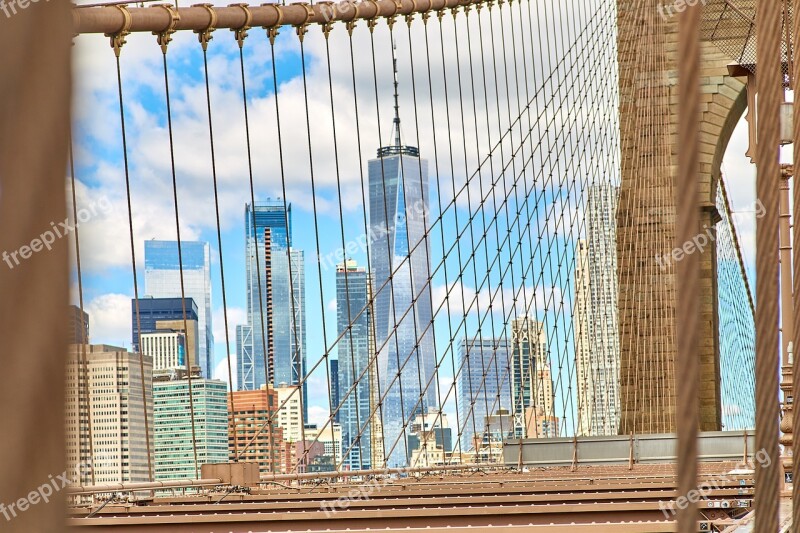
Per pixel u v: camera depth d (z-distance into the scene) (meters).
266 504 11.31
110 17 14.45
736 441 22.20
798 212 3.37
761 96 2.29
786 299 13.01
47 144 0.59
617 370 33.22
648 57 35.28
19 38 0.58
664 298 33.50
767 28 2.30
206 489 14.95
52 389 0.59
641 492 11.22
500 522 9.98
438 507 11.39
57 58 0.59
